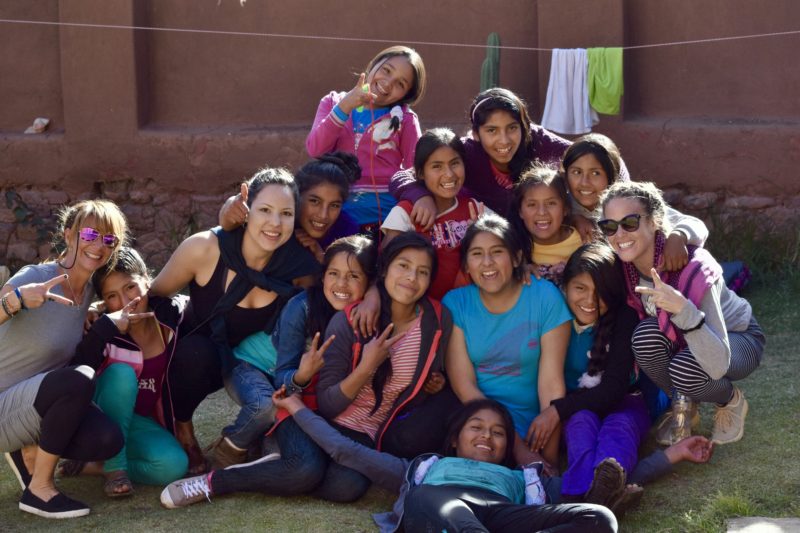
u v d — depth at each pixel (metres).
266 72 7.64
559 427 4.18
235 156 7.57
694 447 4.07
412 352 4.18
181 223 7.72
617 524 3.58
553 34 7.11
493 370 4.28
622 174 4.61
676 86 7.07
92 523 3.87
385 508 3.99
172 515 3.93
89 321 4.27
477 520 3.48
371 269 4.28
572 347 4.36
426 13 7.41
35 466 3.96
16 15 7.83
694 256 4.05
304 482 3.99
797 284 6.35
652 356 4.11
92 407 4.05
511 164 4.83
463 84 7.42
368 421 4.22
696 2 6.97
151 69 7.77
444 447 4.05
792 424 4.38
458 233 4.64
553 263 4.52
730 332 4.25
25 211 7.79
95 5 7.59
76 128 7.72
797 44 6.79
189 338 4.40
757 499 3.80
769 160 6.77
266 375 4.45
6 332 3.99
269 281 4.39
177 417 4.43
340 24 7.52
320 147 5.24
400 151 5.32
